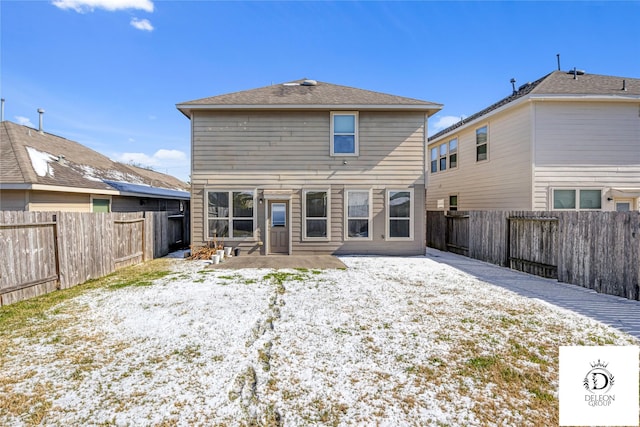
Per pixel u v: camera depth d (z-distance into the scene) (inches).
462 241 407.8
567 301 205.9
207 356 130.6
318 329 158.2
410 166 404.8
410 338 148.5
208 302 201.9
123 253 317.1
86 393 104.9
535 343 143.1
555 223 265.4
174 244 456.4
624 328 159.8
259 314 179.5
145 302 201.8
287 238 408.8
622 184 394.9
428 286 244.7
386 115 404.2
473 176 520.4
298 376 115.6
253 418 93.7
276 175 402.9
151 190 603.8
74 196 414.3
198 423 91.4
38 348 136.9
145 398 102.5
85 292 225.3
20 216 202.7
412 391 107.2
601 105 395.5
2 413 94.8
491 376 116.5
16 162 371.9
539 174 397.1
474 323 167.2
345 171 403.9
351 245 405.1
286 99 401.4
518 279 270.2
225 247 396.8
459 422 91.9
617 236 216.5
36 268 214.4
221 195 402.0
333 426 90.1
